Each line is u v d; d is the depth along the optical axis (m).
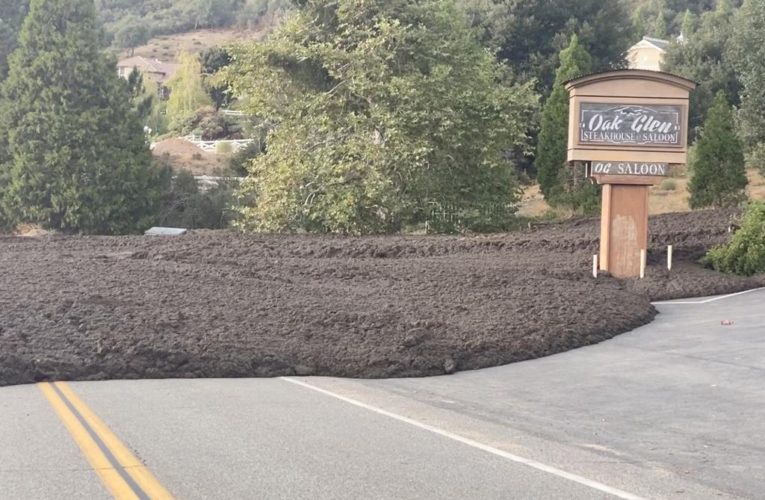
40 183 40.00
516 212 36.47
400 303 15.91
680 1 94.00
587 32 51.06
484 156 30.67
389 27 30.11
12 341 11.88
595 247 23.38
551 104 36.53
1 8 56.16
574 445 8.13
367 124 30.33
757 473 7.13
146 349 12.06
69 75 41.31
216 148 64.31
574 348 14.07
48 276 16.91
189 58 86.50
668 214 28.83
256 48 31.31
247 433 8.26
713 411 9.55
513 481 6.73
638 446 8.12
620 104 20.16
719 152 30.73
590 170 20.41
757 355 12.57
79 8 42.41
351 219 30.16
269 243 25.42
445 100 30.14
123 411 9.24
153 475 6.70
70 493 6.21
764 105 35.16
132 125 42.69
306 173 30.42
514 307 15.82
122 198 40.94
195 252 22.88
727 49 44.88
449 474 6.90
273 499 6.14
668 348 13.56
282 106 32.25
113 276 17.16
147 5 151.25
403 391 11.11
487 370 12.74
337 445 7.84
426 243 24.88
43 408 9.34
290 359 12.45
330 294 16.50
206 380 11.64
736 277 20.17
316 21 33.09
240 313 14.31
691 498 6.38
